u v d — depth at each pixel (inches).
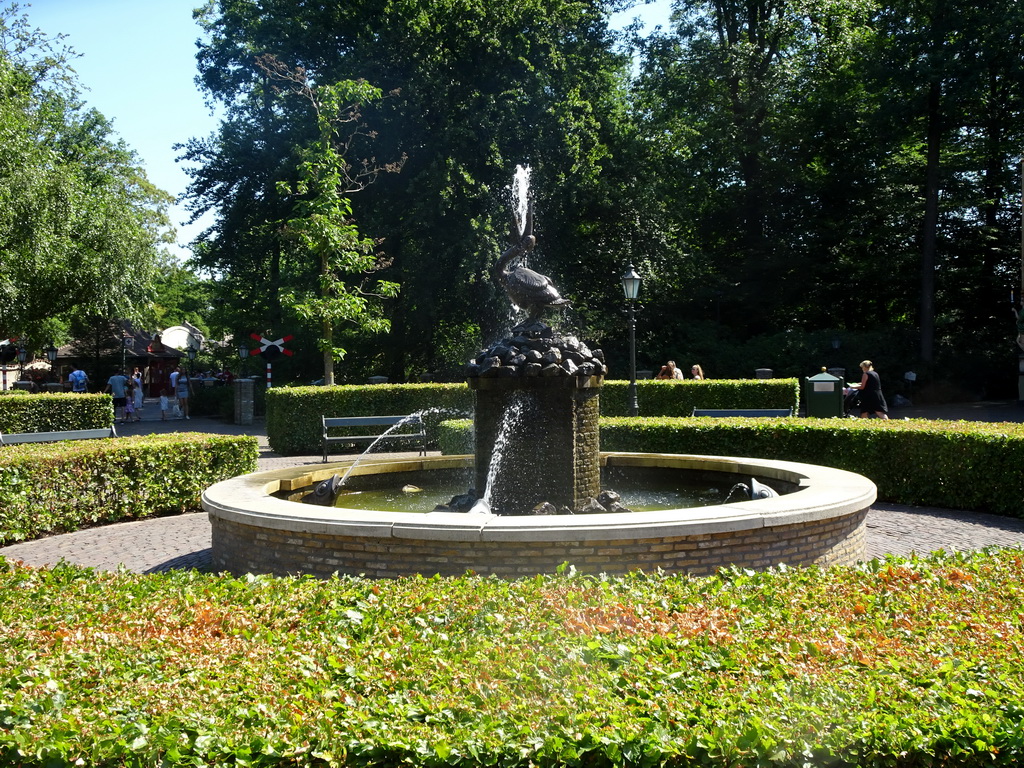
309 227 879.7
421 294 1126.4
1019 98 1242.0
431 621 172.1
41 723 122.2
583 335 1242.0
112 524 423.5
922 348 1262.3
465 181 1075.3
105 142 1541.6
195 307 2549.2
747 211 1413.6
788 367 1230.9
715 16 1380.4
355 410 756.6
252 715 124.4
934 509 435.5
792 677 138.9
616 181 1218.6
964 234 1368.1
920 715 121.8
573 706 127.7
